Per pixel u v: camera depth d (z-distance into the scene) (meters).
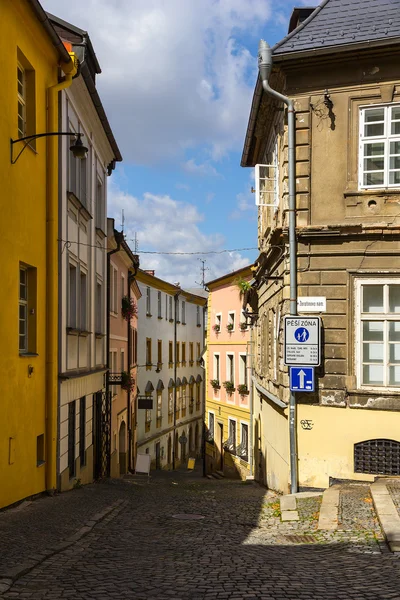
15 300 11.88
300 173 14.33
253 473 28.77
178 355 56.09
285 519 10.68
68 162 15.80
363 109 14.11
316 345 13.88
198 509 13.00
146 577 6.80
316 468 13.95
